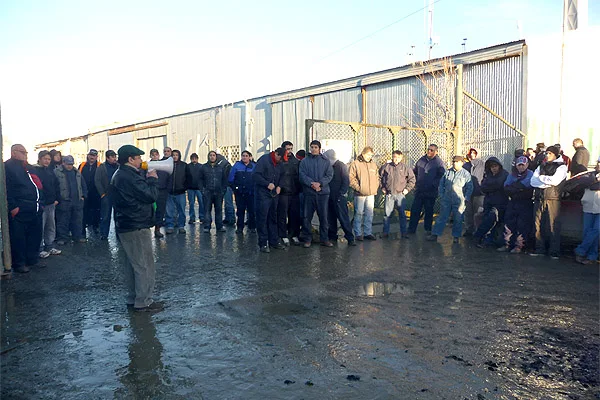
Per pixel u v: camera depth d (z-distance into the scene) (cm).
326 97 1720
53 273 690
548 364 371
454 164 902
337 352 392
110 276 671
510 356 385
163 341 420
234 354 390
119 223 502
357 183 925
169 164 518
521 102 1242
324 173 847
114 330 448
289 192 856
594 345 409
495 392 325
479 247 859
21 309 517
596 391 328
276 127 1916
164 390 330
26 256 710
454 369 361
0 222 653
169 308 515
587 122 1176
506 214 821
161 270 697
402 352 392
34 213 699
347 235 880
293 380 343
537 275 652
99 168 988
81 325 464
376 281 623
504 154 1275
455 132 1246
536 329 447
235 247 880
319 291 576
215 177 1086
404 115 1485
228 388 332
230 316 486
